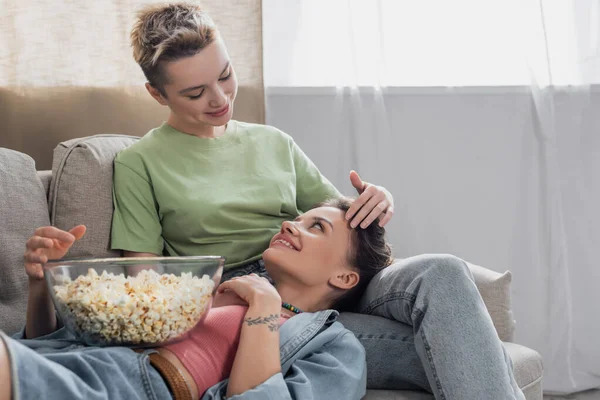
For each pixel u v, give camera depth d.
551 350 2.48
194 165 1.71
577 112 2.47
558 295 2.47
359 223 1.58
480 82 2.49
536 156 2.49
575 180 2.49
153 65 1.58
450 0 2.47
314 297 1.52
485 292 1.59
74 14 2.27
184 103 1.62
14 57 2.25
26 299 1.53
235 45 2.29
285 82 2.46
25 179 1.60
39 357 1.02
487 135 2.48
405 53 2.48
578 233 2.50
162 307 1.12
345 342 1.34
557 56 2.48
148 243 1.66
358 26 2.42
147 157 1.70
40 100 2.27
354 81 2.42
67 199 1.64
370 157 2.44
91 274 1.14
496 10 2.48
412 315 1.32
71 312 1.13
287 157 1.82
